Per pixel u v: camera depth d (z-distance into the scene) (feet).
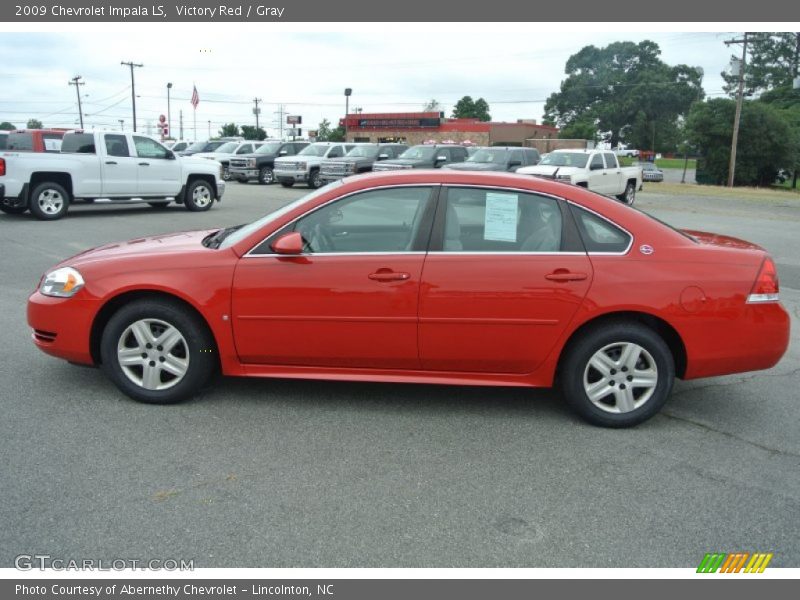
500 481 12.23
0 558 9.75
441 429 14.44
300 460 12.82
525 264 14.23
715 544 10.52
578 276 14.15
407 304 14.30
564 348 14.65
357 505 11.30
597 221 14.56
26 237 38.86
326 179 84.79
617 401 14.57
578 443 13.92
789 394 17.12
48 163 46.01
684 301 14.10
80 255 16.34
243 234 15.40
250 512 11.00
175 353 15.07
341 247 14.73
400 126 213.25
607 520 11.07
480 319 14.26
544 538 10.54
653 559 10.12
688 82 339.36
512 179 14.80
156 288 14.61
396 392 16.55
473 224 14.60
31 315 15.43
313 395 16.17
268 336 14.67
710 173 184.85
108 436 13.61
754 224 58.95
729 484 12.35
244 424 14.39
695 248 14.57
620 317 14.53
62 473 12.06
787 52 283.59
